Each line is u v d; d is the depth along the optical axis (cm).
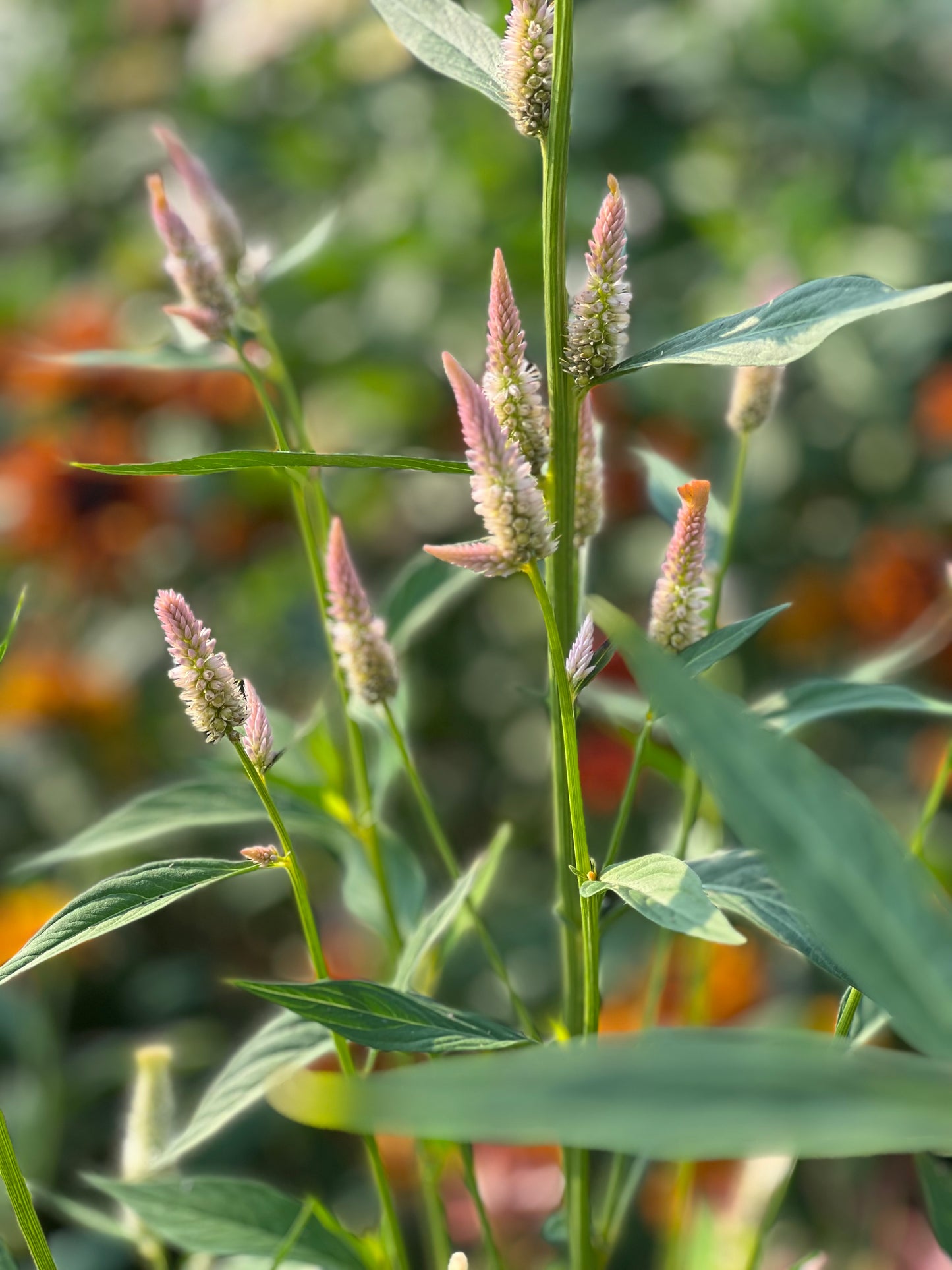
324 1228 89
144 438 159
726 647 80
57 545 154
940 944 61
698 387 163
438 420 173
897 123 174
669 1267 94
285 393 95
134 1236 94
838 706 87
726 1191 114
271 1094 57
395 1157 128
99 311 158
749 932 138
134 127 198
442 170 177
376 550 173
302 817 93
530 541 74
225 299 91
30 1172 130
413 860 98
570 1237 87
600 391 160
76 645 163
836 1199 127
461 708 169
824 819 61
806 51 177
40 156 201
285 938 162
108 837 90
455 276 171
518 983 145
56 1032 145
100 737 158
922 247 164
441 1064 56
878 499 162
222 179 189
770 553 163
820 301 76
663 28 179
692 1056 52
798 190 168
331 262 169
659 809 152
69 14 207
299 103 189
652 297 170
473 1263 115
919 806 148
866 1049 61
